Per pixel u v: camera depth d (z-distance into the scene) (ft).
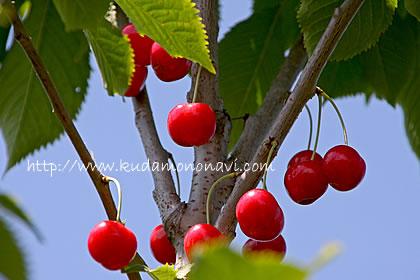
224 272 0.96
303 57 2.72
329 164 2.44
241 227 2.36
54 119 2.70
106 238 2.38
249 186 2.38
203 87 2.57
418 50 2.79
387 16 2.58
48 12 2.67
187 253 2.34
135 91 2.65
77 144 2.35
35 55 2.27
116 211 2.42
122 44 2.46
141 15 2.29
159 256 2.53
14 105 2.68
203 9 2.60
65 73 2.71
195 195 2.51
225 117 2.57
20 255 1.88
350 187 2.46
